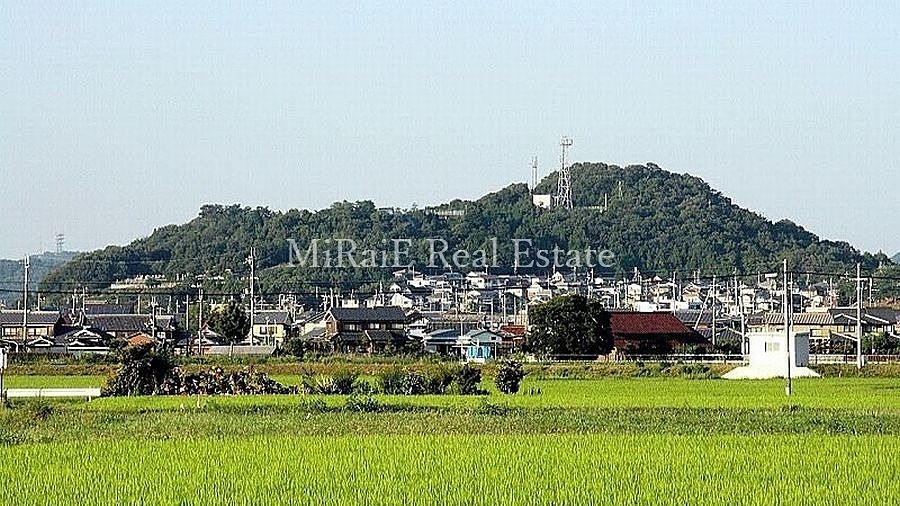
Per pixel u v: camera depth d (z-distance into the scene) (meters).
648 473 60.28
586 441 72.56
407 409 94.88
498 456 66.12
